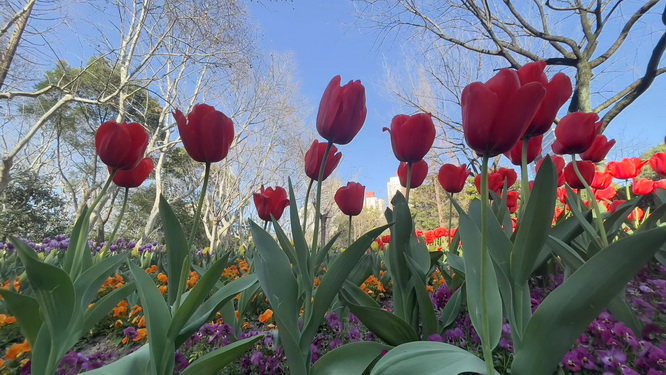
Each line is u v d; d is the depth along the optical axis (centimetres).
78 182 2083
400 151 115
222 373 125
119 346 197
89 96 1455
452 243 155
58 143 1612
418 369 69
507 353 107
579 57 675
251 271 229
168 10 1007
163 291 239
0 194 838
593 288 60
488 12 719
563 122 126
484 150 68
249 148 1739
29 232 1305
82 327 96
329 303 94
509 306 77
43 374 86
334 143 106
